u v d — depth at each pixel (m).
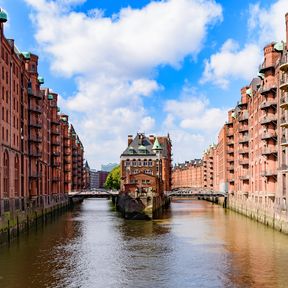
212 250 45.97
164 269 37.66
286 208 56.50
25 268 38.06
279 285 32.53
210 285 32.69
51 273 36.38
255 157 81.06
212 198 151.88
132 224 71.69
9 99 58.66
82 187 182.00
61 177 113.12
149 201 81.00
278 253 43.97
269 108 67.50
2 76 54.62
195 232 60.31
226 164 128.38
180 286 32.44
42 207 81.94
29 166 73.00
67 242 51.97
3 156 54.56
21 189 65.75
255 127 81.69
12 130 60.19
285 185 58.41
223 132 134.12
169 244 50.09
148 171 119.44
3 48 55.22
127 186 87.62
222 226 67.75
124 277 35.06
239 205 95.81
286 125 52.94
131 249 47.03
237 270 37.06
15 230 56.50
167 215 90.44
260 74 71.56
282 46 64.44
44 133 89.31
